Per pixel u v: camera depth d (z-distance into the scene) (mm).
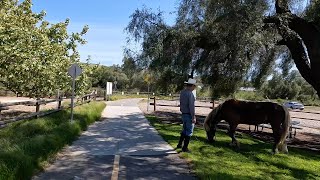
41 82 17141
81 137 11641
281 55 20719
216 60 16781
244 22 14125
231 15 14203
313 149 13820
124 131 13602
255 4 14109
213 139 12039
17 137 9578
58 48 18141
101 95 47375
